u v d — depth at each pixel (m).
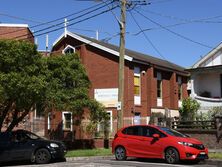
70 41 38.06
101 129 31.88
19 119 26.33
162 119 28.14
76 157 22.98
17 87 22.02
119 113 23.95
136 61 36.06
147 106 37.59
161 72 40.59
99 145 31.83
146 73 38.12
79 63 29.56
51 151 20.58
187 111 31.38
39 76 23.61
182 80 44.38
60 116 36.31
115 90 35.12
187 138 18.92
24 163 21.28
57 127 36.41
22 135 21.16
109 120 32.25
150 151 19.44
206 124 25.77
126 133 20.66
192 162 19.53
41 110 27.16
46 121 37.44
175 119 28.08
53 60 27.84
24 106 24.09
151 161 20.09
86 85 29.70
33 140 20.95
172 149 18.62
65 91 27.94
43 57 26.17
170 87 41.78
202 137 25.30
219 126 24.69
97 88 36.00
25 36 41.44
